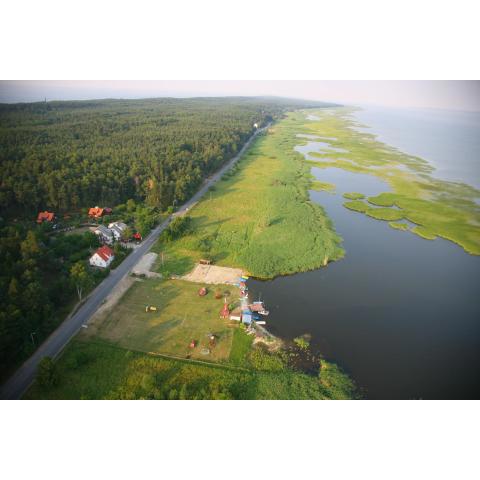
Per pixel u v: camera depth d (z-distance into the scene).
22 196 105.56
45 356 58.59
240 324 69.25
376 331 71.19
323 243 103.88
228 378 57.38
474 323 74.88
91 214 112.12
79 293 72.06
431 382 59.94
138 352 61.22
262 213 123.00
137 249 94.06
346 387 57.53
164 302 74.12
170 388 54.72
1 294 61.69
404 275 91.69
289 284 84.81
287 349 64.94
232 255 94.44
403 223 124.12
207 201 132.50
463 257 102.50
